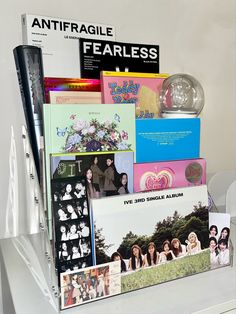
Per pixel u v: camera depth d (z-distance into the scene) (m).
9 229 0.89
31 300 0.58
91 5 0.92
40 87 0.67
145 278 0.61
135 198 0.61
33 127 0.66
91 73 0.90
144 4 0.98
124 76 0.78
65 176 0.61
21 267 0.70
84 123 0.64
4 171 0.88
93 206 0.58
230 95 1.15
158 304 0.56
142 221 0.61
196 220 0.66
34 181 0.66
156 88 0.82
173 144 0.73
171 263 0.63
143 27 0.99
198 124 0.75
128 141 0.68
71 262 0.56
